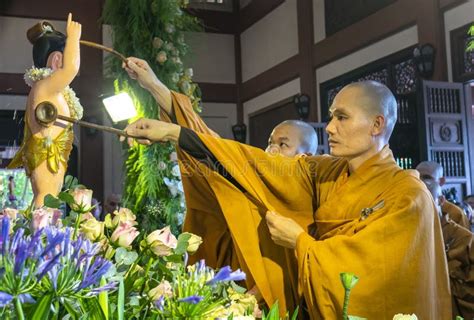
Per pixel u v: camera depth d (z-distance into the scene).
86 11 9.62
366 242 1.53
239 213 1.81
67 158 1.64
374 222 1.56
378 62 7.49
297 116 9.50
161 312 0.93
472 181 5.61
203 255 2.04
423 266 1.56
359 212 1.66
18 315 0.73
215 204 1.98
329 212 1.73
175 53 3.09
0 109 9.27
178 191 2.99
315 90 8.89
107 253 1.03
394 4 7.14
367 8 7.73
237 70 11.12
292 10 9.46
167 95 2.08
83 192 1.07
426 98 5.43
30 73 1.64
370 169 1.70
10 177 2.68
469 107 5.95
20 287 0.73
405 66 7.12
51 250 0.78
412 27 6.92
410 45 6.93
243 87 11.02
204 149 1.80
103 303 0.86
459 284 2.51
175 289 0.95
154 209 2.99
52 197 1.11
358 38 7.82
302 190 1.88
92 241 1.02
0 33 9.40
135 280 1.03
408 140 5.93
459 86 5.61
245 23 10.97
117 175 9.58
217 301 0.99
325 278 1.54
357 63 7.96
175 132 1.77
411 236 1.54
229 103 11.05
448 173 5.49
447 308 1.68
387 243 1.53
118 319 0.86
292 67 9.41
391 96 1.75
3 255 0.73
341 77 8.28
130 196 3.09
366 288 1.51
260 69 10.47
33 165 1.58
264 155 1.87
